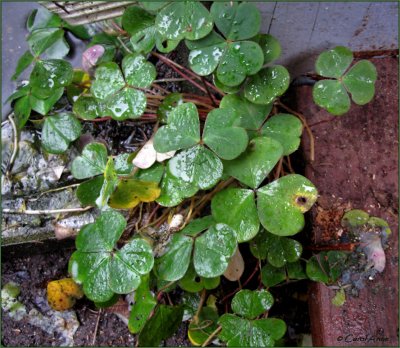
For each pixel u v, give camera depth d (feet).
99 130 1.15
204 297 1.07
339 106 0.95
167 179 0.92
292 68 1.18
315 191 0.85
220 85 0.96
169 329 0.99
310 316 1.07
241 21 0.92
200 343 1.02
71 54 1.23
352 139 1.07
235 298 0.91
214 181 0.86
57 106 1.16
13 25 1.25
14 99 1.15
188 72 1.13
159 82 1.18
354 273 0.98
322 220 1.01
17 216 1.09
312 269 0.96
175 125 0.88
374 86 1.02
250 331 0.90
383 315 0.96
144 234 1.02
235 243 0.84
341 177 1.05
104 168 0.94
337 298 0.97
